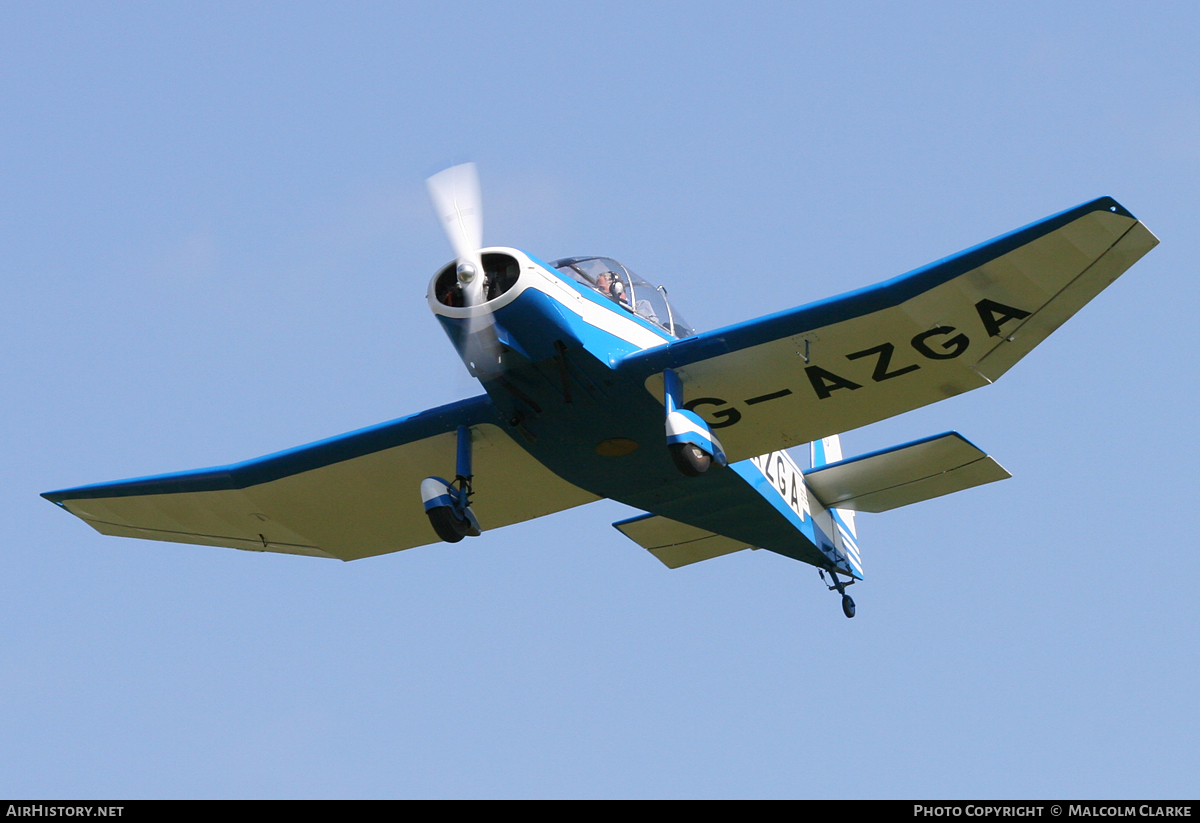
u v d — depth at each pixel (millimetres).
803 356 33000
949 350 32844
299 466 38344
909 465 45156
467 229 31000
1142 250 29469
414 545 42875
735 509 42062
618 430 34719
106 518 42438
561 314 31281
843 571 50312
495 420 35562
